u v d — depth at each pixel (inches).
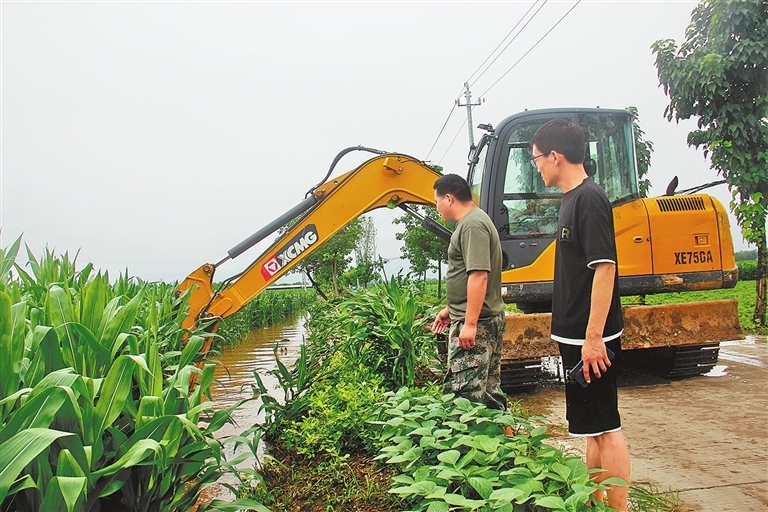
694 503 108.4
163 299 172.1
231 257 193.0
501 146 214.5
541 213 211.9
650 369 239.8
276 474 141.9
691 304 215.6
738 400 186.5
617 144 216.8
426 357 213.3
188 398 93.1
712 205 218.4
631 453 138.5
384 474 129.6
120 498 84.6
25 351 83.6
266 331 611.2
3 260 120.3
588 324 92.9
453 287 131.9
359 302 210.1
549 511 86.6
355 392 157.9
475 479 84.3
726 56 321.4
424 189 197.3
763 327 351.6
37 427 63.1
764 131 322.0
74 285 145.3
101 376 87.1
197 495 93.8
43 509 62.5
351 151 203.8
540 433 101.6
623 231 211.0
